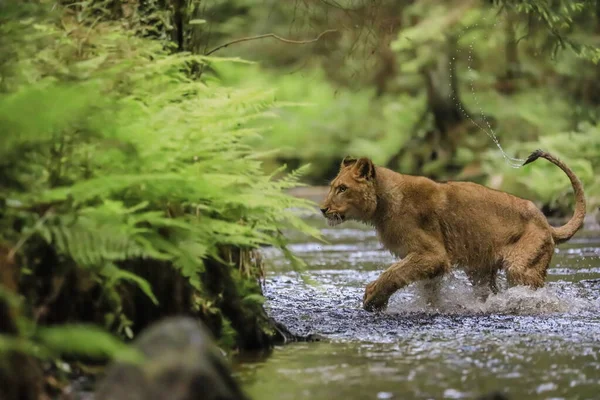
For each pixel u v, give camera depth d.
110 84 8.54
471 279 14.05
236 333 9.43
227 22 44.66
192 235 8.42
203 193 8.34
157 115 8.54
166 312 8.87
